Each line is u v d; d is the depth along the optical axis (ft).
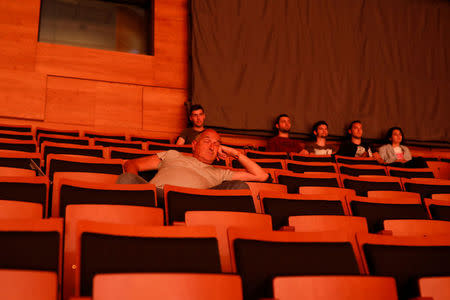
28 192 3.91
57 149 6.48
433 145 13.01
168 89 11.67
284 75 12.08
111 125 10.95
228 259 3.60
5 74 10.41
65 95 10.77
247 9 12.19
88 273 2.41
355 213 4.89
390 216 4.95
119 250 2.53
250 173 5.80
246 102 11.57
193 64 11.37
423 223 4.66
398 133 11.52
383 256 3.10
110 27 11.99
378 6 13.46
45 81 10.67
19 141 6.78
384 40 13.24
